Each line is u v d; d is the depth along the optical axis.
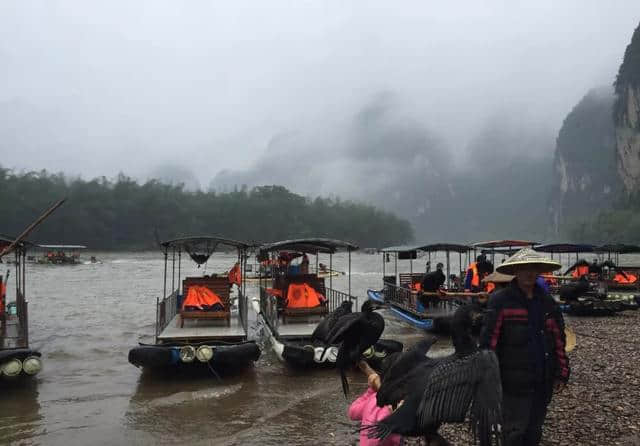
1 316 11.16
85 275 39.50
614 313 16.78
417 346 3.80
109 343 13.88
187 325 12.00
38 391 9.45
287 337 11.29
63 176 103.81
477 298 14.78
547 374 4.24
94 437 7.23
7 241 10.95
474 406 2.96
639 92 127.44
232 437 7.16
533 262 4.21
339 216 133.38
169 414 8.15
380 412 4.34
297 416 8.00
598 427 6.46
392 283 19.36
